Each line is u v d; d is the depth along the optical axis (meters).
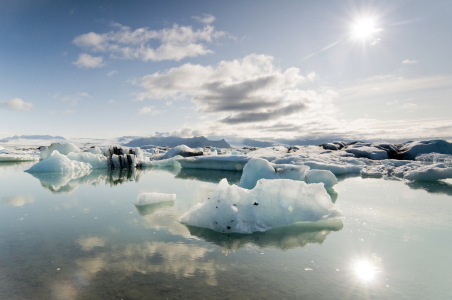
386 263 2.02
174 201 4.33
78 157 11.13
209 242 2.46
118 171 10.41
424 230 2.79
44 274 1.81
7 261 2.02
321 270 1.91
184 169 11.54
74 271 1.85
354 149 14.81
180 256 2.14
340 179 7.23
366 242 2.46
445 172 6.38
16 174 8.49
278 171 5.68
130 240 2.51
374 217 3.30
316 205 3.23
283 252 2.23
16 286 1.65
